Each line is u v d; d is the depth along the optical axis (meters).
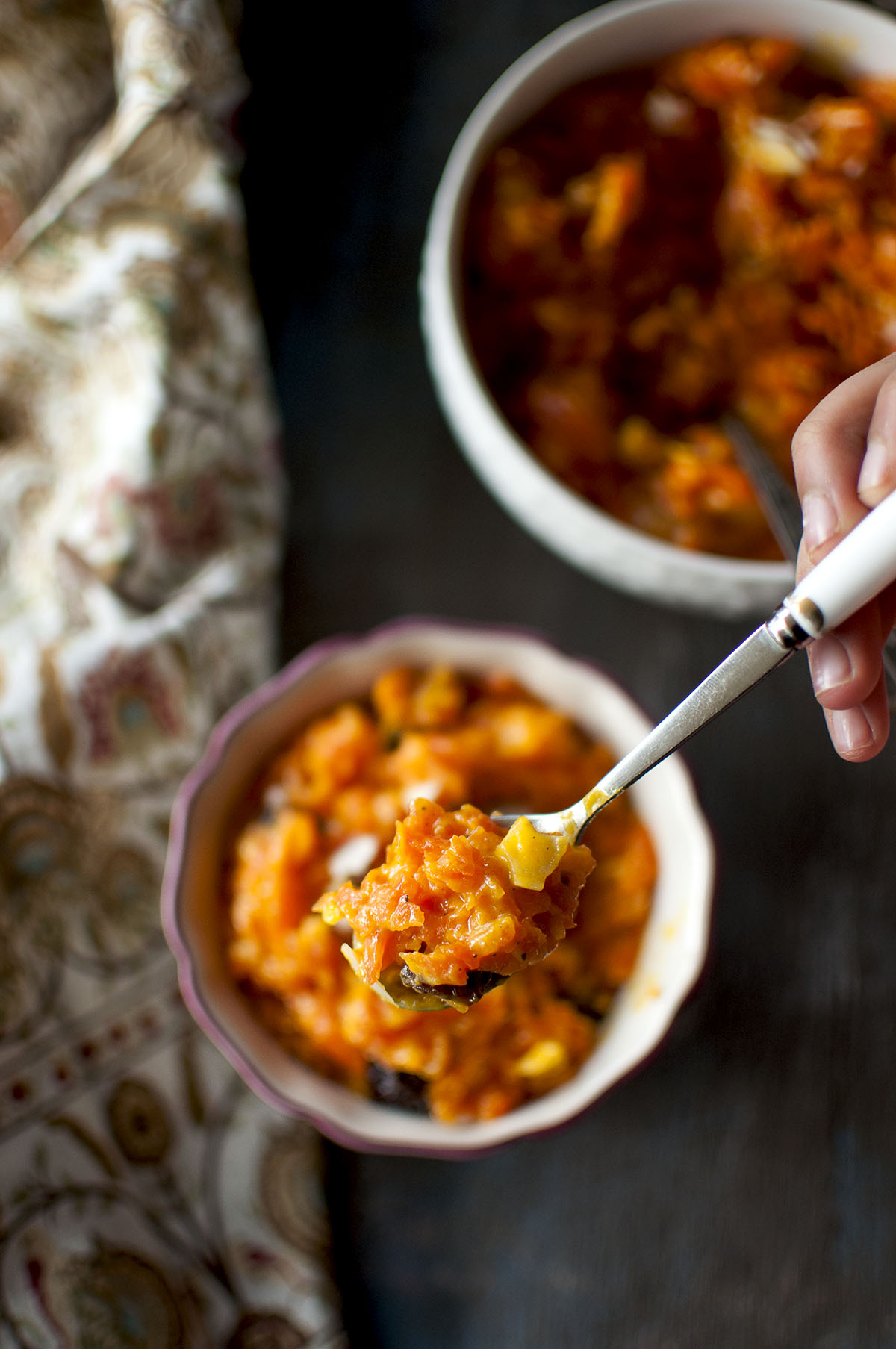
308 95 0.50
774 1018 0.46
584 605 0.48
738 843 0.47
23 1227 0.42
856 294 0.44
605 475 0.45
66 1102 0.43
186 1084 0.44
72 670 0.45
